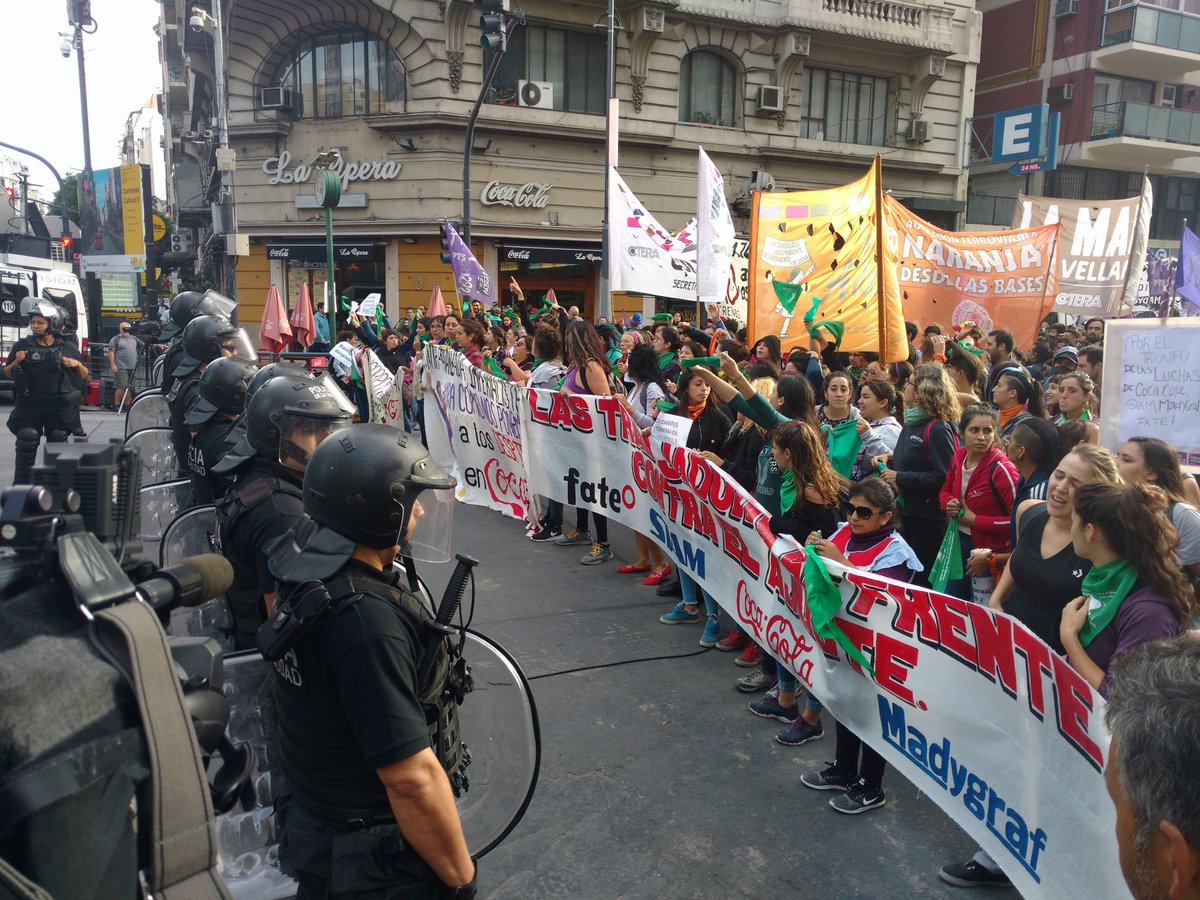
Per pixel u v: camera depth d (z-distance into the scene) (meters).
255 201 21.73
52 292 18.95
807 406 4.76
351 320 12.19
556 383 7.69
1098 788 2.40
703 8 22.05
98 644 1.25
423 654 1.92
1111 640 2.79
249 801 1.79
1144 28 27.42
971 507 4.45
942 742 3.01
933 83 25.45
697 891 3.10
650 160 22.34
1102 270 12.84
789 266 7.37
